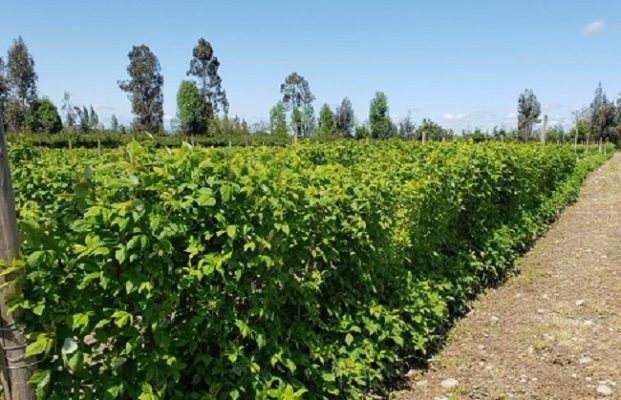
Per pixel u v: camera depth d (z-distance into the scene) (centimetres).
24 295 197
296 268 309
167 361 227
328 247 331
